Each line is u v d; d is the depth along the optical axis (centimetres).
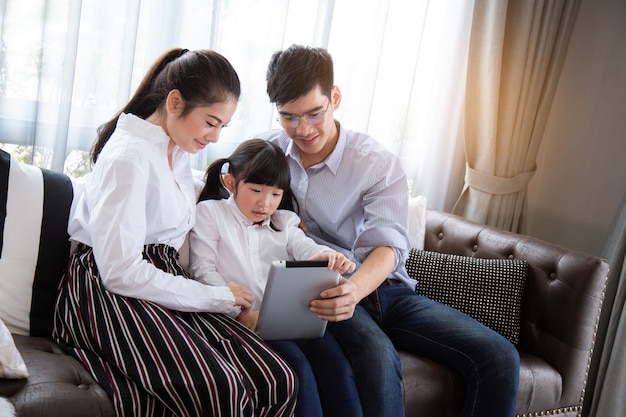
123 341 122
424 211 224
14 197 144
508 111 250
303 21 221
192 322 138
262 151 156
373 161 175
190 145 142
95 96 188
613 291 233
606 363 228
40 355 126
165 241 146
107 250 126
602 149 262
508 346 161
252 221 163
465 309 194
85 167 191
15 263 141
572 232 272
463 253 220
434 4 249
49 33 175
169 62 149
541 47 250
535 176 290
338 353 148
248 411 121
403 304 177
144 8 192
